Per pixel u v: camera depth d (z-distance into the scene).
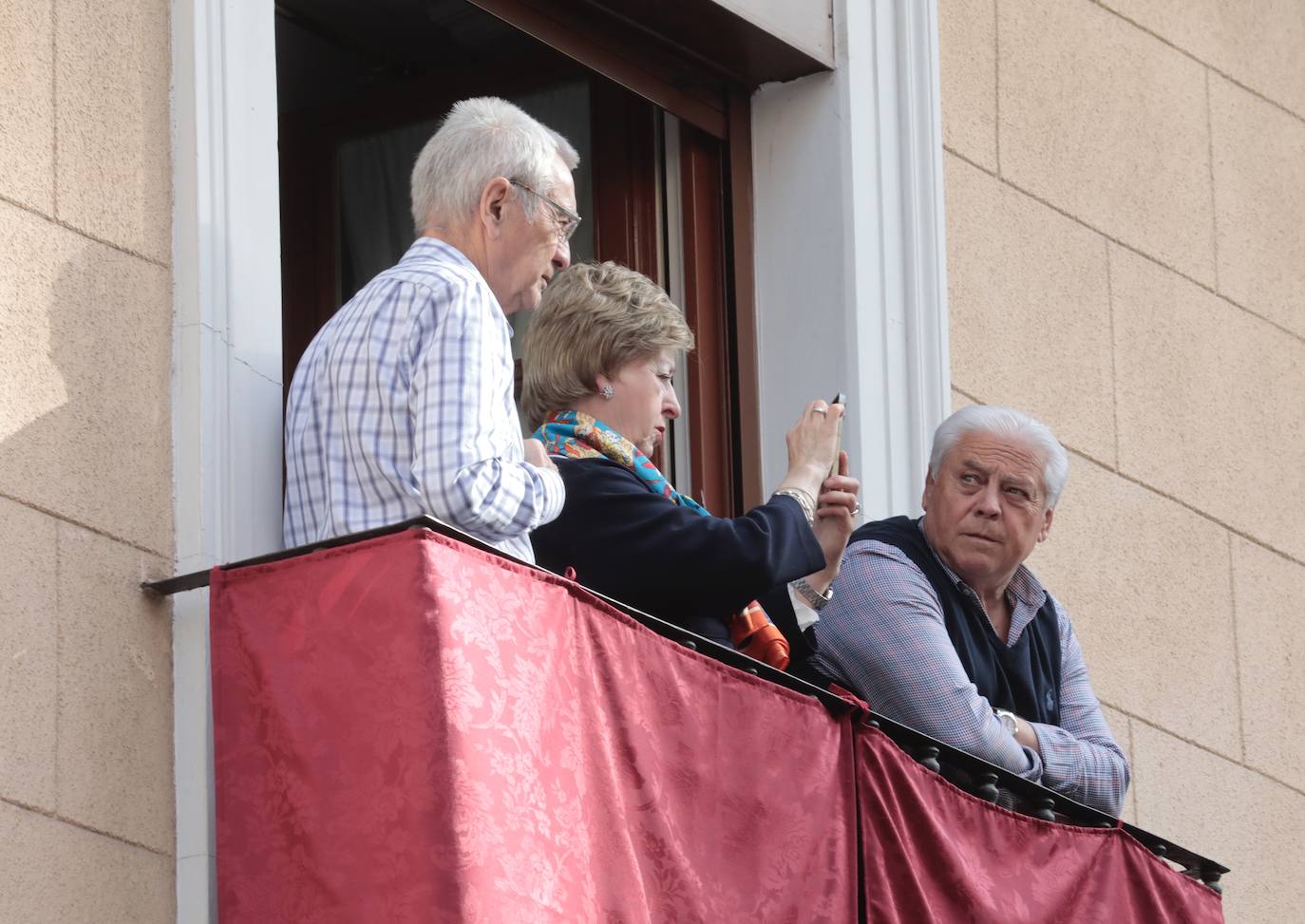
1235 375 19.77
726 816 11.90
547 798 10.66
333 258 17.52
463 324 11.12
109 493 11.48
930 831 12.99
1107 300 18.78
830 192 16.94
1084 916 13.79
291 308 17.42
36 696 10.96
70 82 11.86
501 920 10.18
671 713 11.74
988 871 13.31
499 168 11.91
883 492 16.50
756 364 16.92
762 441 16.81
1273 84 20.97
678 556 12.41
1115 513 18.33
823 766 12.52
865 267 16.84
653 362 13.12
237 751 10.72
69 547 11.25
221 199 12.26
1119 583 18.17
